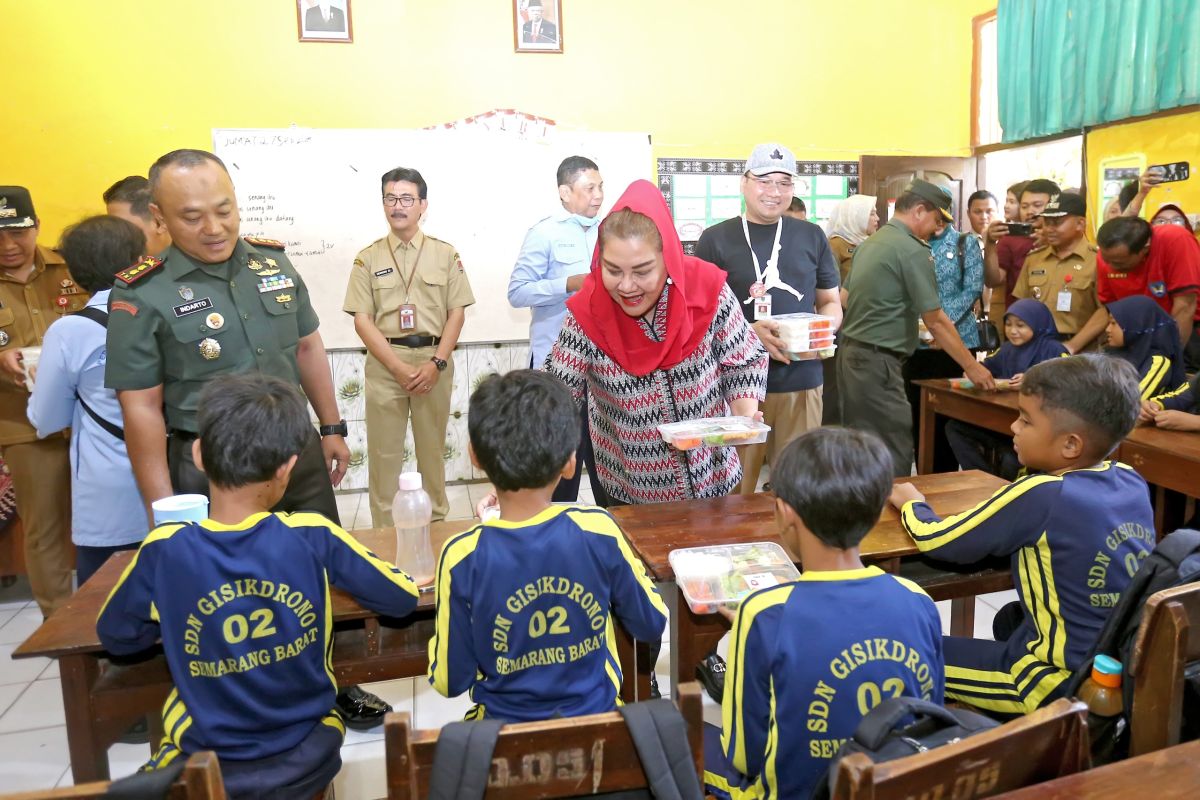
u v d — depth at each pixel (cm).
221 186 176
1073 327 390
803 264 300
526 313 459
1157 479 244
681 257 184
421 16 425
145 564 120
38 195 397
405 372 340
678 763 90
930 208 325
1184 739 124
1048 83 437
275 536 123
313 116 423
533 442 118
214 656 119
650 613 132
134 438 176
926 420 380
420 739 88
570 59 445
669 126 462
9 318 298
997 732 85
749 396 201
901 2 481
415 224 352
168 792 79
